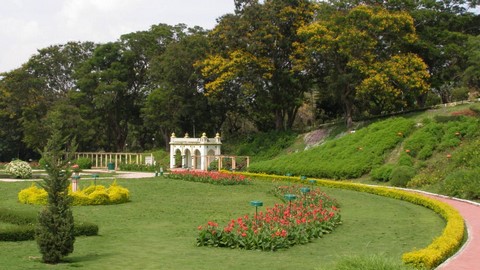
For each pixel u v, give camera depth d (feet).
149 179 126.93
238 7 171.42
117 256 43.27
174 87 177.27
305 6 166.81
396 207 75.31
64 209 41.01
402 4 155.22
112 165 176.35
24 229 50.31
